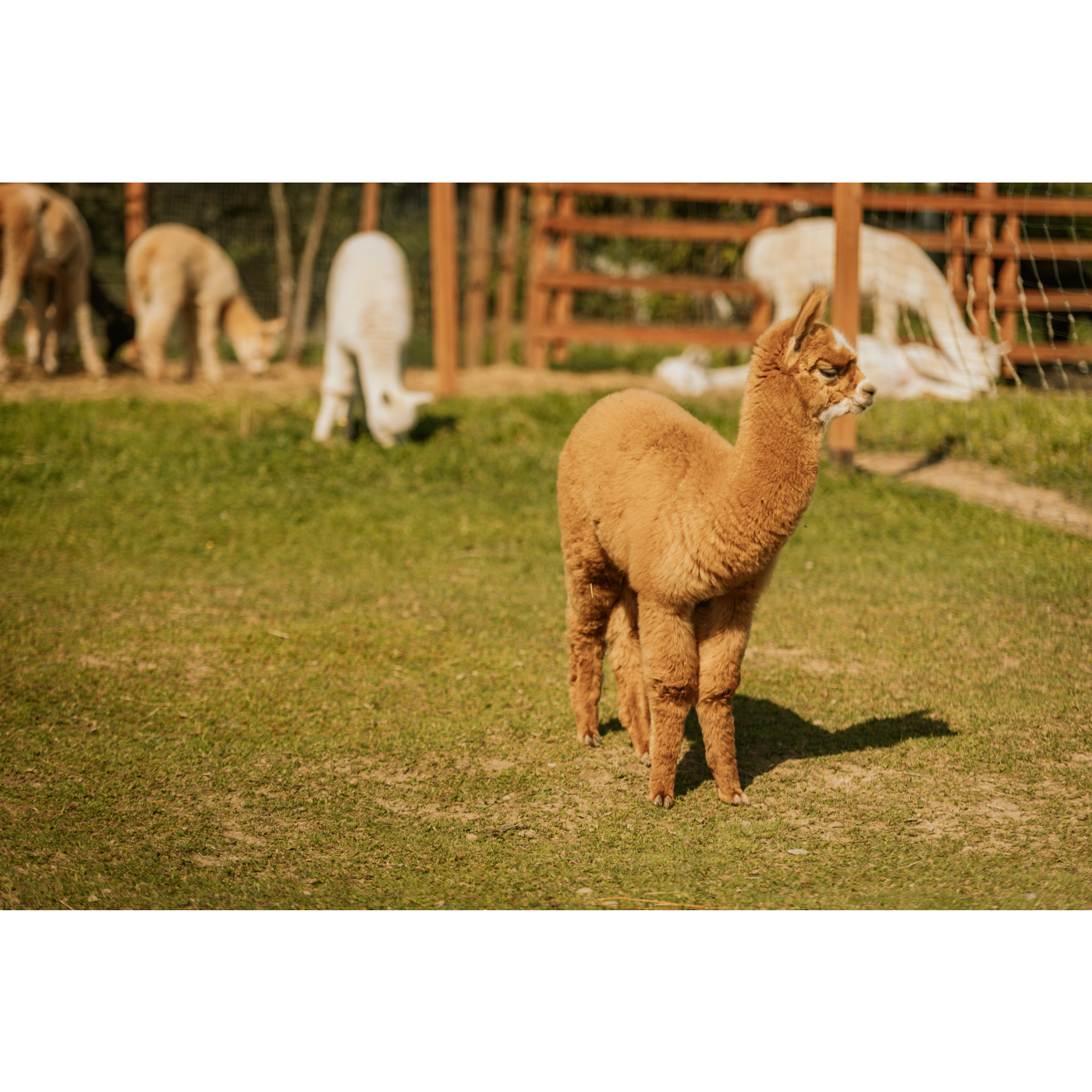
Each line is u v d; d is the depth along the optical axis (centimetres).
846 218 937
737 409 1109
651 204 1609
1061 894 366
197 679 562
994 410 1059
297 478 930
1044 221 1205
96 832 413
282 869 390
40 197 1162
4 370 1192
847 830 416
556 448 1020
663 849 403
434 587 719
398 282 961
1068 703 532
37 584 704
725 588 418
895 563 756
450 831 418
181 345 1614
